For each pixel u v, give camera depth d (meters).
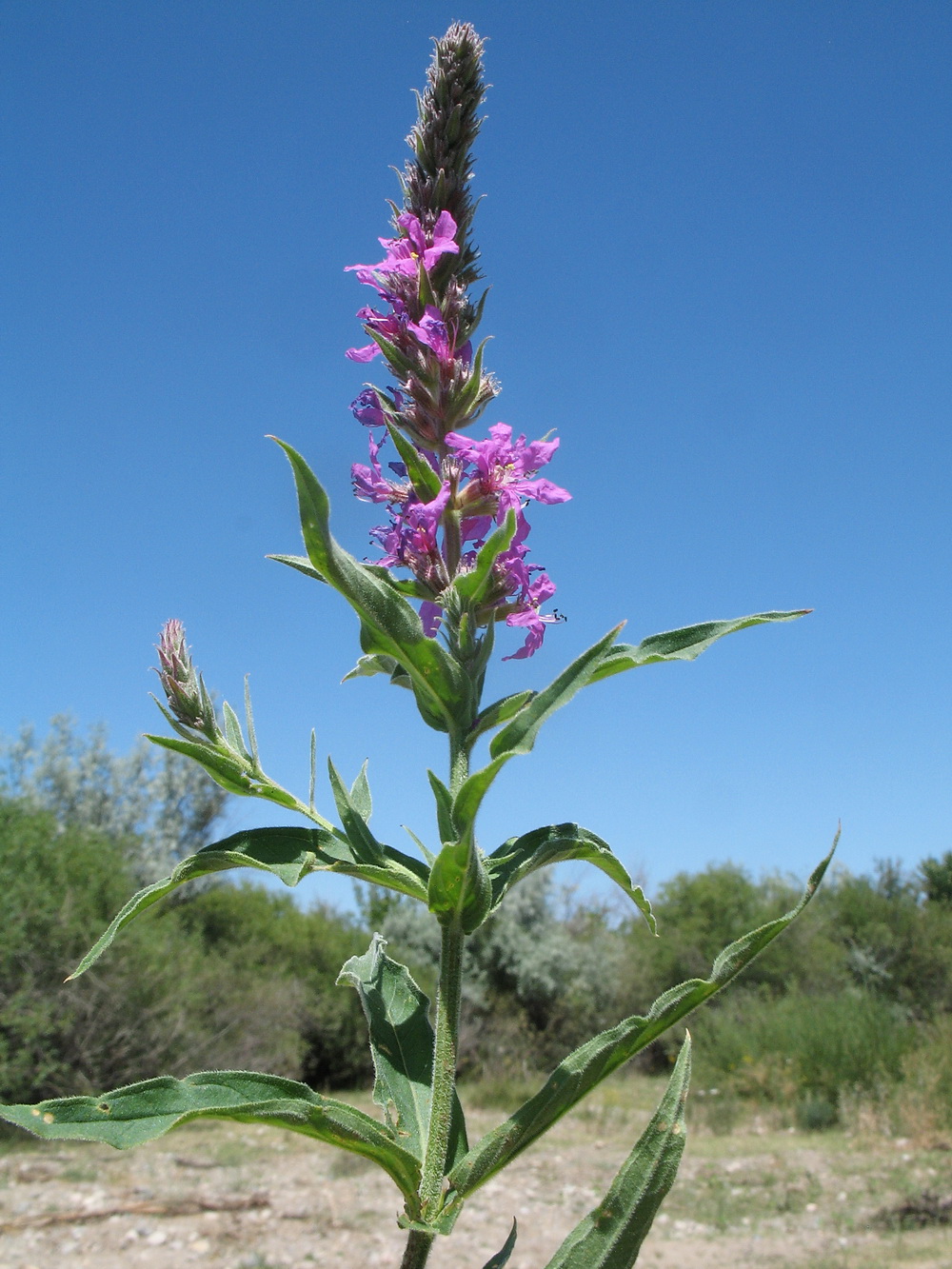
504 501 2.31
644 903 2.24
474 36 2.53
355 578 1.96
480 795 1.85
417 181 2.50
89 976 15.46
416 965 25.42
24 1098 14.59
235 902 25.38
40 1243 8.88
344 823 2.10
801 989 27.08
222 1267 8.35
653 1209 1.78
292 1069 20.61
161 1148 13.52
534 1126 1.87
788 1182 12.18
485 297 2.48
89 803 25.17
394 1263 8.80
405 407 2.45
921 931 28.45
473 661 2.20
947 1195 10.90
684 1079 1.82
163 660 2.27
